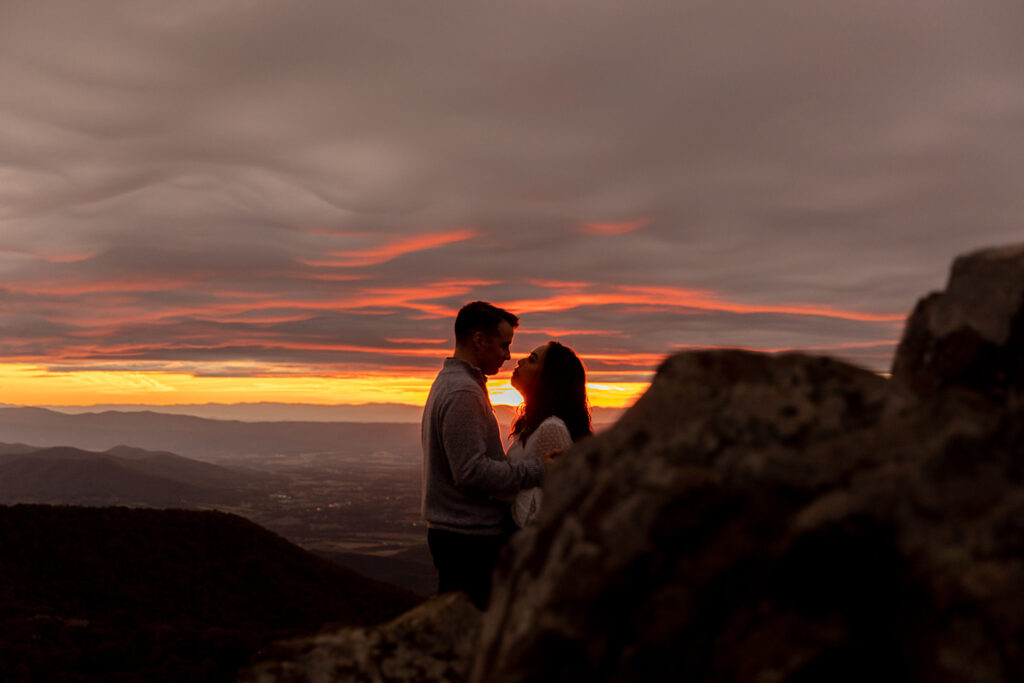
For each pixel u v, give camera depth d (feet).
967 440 3.53
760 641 3.34
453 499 13.56
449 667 6.88
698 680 3.49
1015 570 2.88
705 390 4.71
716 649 3.51
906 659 3.14
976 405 4.05
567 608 3.97
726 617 3.59
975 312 4.74
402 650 6.97
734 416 4.38
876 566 3.40
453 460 13.06
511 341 14.43
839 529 3.42
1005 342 4.49
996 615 2.80
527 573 4.66
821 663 3.15
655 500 4.07
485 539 13.55
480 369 14.32
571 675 3.81
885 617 3.31
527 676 3.87
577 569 4.09
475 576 13.57
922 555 3.20
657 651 3.64
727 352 4.95
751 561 3.66
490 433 13.79
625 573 3.93
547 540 4.66
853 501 3.48
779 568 3.50
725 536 3.83
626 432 4.76
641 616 3.81
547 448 13.67
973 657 2.81
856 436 4.00
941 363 4.86
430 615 7.35
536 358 14.66
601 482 4.49
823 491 3.79
